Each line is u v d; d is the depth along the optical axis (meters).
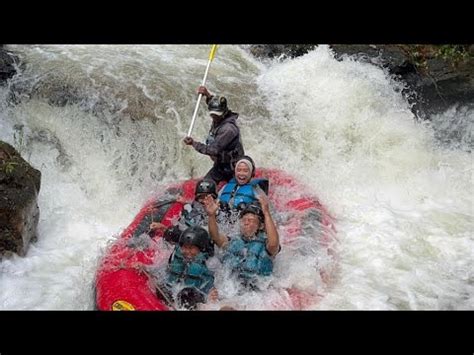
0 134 7.64
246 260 4.96
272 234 4.99
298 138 8.38
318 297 5.22
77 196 7.41
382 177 8.08
